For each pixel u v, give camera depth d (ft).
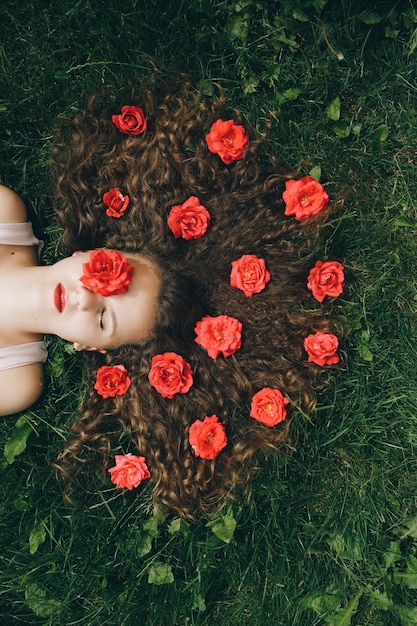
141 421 4.64
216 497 4.68
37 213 4.67
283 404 4.42
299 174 4.63
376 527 4.70
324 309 4.66
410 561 4.67
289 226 4.62
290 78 4.63
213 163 4.63
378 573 4.68
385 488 4.72
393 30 4.60
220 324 4.33
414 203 4.72
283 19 4.56
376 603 4.63
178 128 4.61
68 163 4.59
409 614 4.64
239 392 4.66
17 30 4.58
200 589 4.63
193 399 4.63
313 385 4.66
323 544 4.75
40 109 4.62
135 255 4.37
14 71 4.59
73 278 4.21
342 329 4.64
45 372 4.66
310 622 4.73
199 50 4.62
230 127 4.34
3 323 4.41
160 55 4.62
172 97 4.63
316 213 4.40
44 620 4.62
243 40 4.58
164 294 4.29
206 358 4.60
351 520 4.71
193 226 4.44
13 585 4.59
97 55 4.61
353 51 4.64
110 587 4.66
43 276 4.33
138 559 4.67
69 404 4.70
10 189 4.55
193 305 4.37
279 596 4.72
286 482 4.70
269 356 4.66
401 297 4.71
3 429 4.66
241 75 4.64
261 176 4.66
